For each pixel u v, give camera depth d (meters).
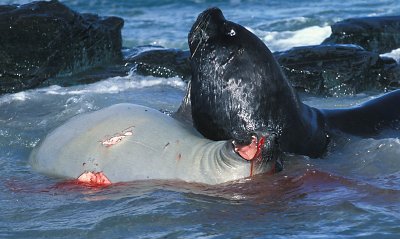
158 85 60.44
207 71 39.12
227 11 95.88
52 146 40.41
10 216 35.06
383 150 41.41
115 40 66.94
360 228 32.69
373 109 44.81
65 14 63.06
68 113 51.91
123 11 96.06
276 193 36.16
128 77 62.09
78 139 39.44
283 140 39.75
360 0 99.00
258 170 37.09
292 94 40.19
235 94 38.88
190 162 37.31
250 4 98.88
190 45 39.59
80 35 63.56
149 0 99.94
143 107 40.16
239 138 36.56
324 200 35.56
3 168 41.09
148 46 71.06
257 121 38.97
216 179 36.81
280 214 34.25
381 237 31.83
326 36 79.31
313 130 41.25
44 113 52.31
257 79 38.88
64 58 62.34
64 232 33.25
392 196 36.00
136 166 37.72
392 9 92.94
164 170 37.44
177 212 34.59
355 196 35.97
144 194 36.41
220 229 32.97
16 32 61.38
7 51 60.69
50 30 61.84
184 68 62.94
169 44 78.75
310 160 40.06
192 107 39.75
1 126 49.03
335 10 93.12
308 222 33.44
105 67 64.81
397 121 44.69
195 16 92.69
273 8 96.62
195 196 36.00
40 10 63.03
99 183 38.06
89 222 34.06
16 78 60.16
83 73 63.22
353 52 60.78
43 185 38.41
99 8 97.56
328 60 60.06
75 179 38.59
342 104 54.97
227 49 38.84
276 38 79.56
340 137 42.66
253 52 39.00
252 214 34.31
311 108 43.16
